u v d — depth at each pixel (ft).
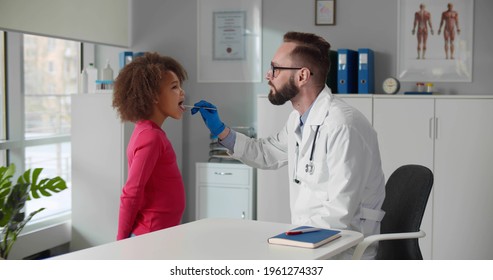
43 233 14.12
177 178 8.44
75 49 16.17
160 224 8.17
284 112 13.84
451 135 13.05
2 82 13.87
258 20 15.19
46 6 13.43
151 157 7.98
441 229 13.24
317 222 7.11
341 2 14.57
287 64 7.87
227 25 15.44
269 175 14.06
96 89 14.80
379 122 13.37
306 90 7.90
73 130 14.35
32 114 14.84
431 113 13.12
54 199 15.64
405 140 13.26
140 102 8.18
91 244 14.42
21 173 14.05
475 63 13.87
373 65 14.30
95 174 14.16
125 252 5.66
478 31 13.82
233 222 7.02
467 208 13.07
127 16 16.08
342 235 6.38
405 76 14.25
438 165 13.15
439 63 14.05
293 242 5.86
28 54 14.69
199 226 6.79
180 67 8.73
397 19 14.25
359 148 7.24
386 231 8.15
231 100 15.51
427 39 14.10
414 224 7.51
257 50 15.24
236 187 14.56
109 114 13.88
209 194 14.83
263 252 5.65
